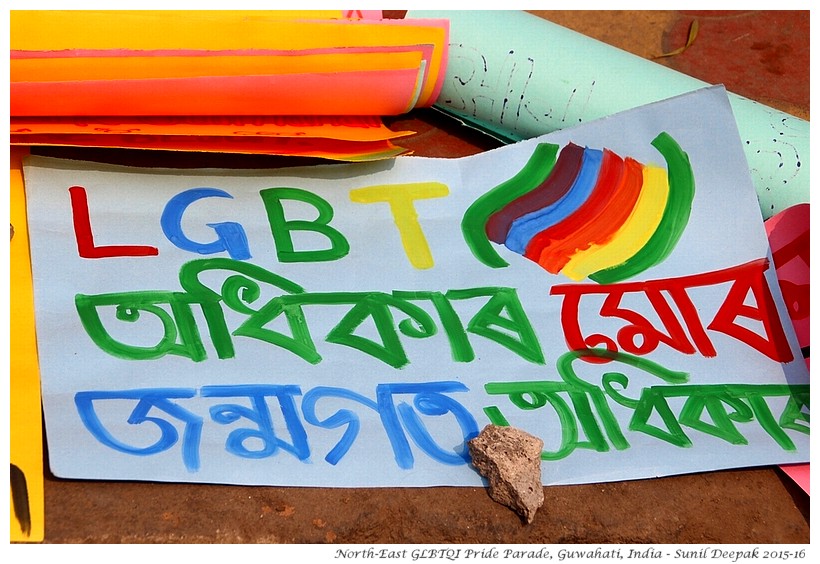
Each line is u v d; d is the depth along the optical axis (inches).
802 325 54.7
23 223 50.8
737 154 55.5
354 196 54.7
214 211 53.2
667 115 55.7
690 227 55.3
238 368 49.7
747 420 51.8
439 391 50.4
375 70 54.7
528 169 55.9
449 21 56.1
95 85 49.7
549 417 50.3
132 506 45.5
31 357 48.0
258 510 46.2
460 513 47.0
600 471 49.2
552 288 53.8
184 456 47.0
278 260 52.7
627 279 54.4
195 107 52.7
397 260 53.6
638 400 51.6
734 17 77.1
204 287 51.3
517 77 58.6
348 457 48.1
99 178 52.5
